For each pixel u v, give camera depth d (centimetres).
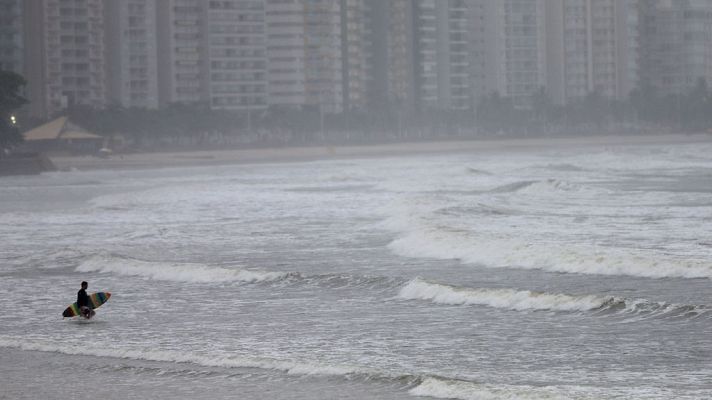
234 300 11638
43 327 10319
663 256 13175
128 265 14212
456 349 8769
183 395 7600
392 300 11250
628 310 9944
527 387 7319
